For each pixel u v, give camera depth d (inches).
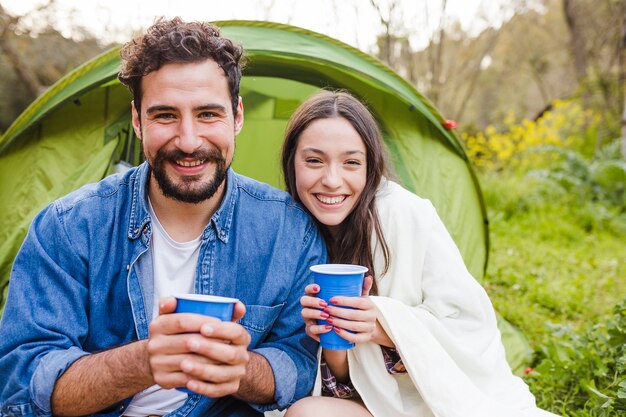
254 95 129.6
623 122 326.6
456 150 128.9
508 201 276.7
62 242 62.7
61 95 106.7
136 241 64.7
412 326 67.5
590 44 498.0
